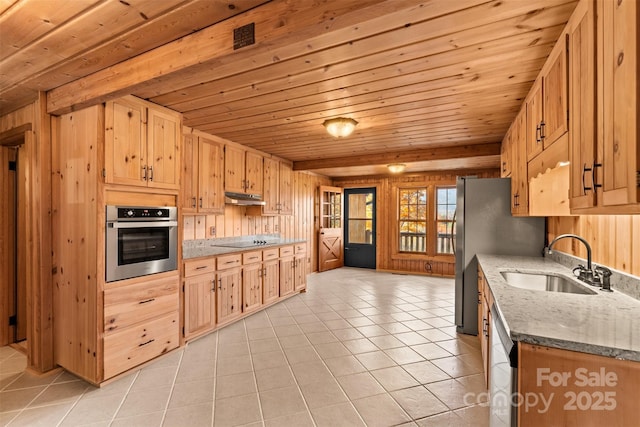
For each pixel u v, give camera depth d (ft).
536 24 4.96
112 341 7.29
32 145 7.84
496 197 10.22
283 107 9.02
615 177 3.13
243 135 12.12
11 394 6.81
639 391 3.14
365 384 7.27
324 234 21.89
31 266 7.84
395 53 5.98
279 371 7.87
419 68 6.59
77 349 7.41
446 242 20.11
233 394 6.84
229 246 12.80
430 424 5.89
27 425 5.82
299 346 9.37
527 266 7.94
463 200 10.59
